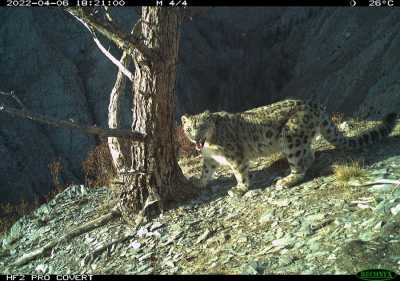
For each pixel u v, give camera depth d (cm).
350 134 976
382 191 673
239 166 807
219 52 5925
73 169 2703
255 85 5491
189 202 802
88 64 3281
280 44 6081
